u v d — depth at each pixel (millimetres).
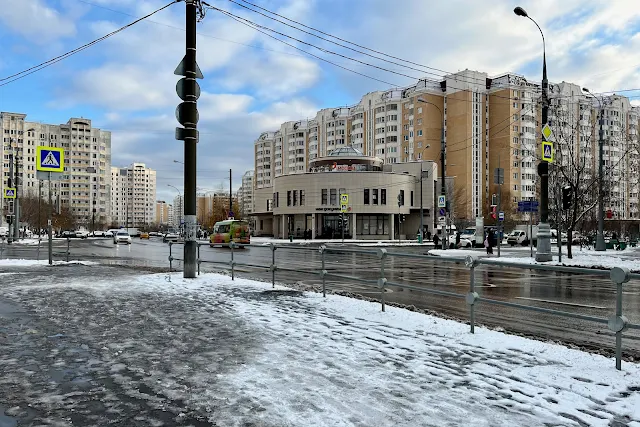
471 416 3891
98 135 156250
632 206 79000
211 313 8367
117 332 6930
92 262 21938
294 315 8156
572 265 21547
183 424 3771
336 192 63562
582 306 10430
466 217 84438
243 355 5695
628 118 88312
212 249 41375
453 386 4617
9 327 7285
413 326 7250
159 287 11930
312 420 3799
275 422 3771
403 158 101438
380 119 104312
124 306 9102
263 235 87812
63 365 5352
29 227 99000
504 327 8070
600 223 34125
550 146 22938
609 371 5090
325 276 10164
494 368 5180
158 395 4402
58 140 147375
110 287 11922
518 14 22266
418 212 69188
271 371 5070
